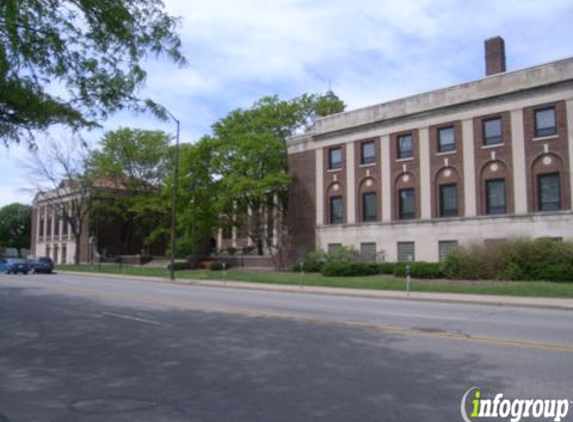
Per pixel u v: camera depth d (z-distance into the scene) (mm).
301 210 40188
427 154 32625
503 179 29547
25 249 97312
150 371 7555
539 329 11266
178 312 14594
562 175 27188
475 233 30062
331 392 6316
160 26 11062
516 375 7051
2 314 14445
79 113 11984
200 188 41906
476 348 8961
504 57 32375
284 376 7129
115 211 60938
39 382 7008
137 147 58719
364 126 36125
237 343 9633
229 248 53469
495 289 20797
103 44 10883
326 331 10961
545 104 28062
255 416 5469
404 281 25281
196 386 6691
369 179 35688
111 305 16641
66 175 56844
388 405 5781
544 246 24266
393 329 11180
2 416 5598
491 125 30328
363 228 35500
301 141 40625
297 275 32250
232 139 40312
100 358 8492
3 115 11781
